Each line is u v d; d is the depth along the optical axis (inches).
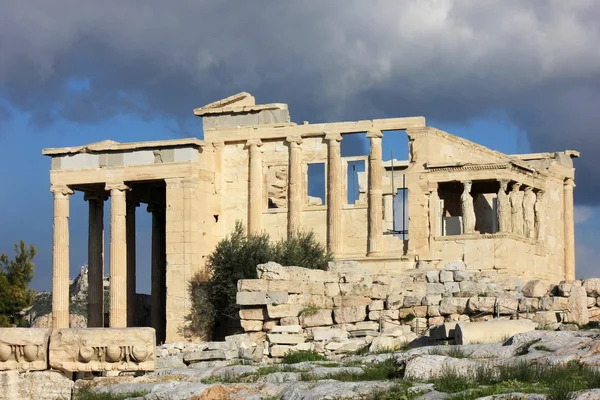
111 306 3307.1
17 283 3523.6
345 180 3346.5
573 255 3508.9
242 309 2271.2
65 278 3385.8
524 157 3528.5
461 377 1433.3
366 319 2210.9
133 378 1717.5
